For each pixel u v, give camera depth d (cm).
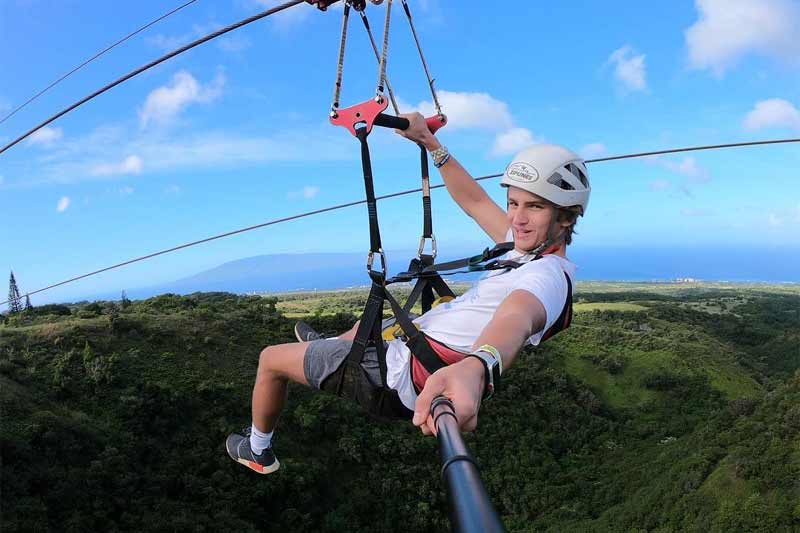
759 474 4169
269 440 296
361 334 238
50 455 3294
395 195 528
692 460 4862
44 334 4403
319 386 258
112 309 5731
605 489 5191
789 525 3628
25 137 538
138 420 3903
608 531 4488
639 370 7225
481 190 337
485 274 251
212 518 3688
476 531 74
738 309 11719
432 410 128
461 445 102
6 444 3102
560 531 4659
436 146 321
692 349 7900
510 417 5994
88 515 3186
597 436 6119
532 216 246
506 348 165
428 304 273
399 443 4925
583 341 8100
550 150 246
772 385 7312
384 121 287
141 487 3594
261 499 4056
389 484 4638
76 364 4150
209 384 4472
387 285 258
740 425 5119
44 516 2967
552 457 5703
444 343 232
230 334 5388
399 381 233
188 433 4103
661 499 4609
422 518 4581
